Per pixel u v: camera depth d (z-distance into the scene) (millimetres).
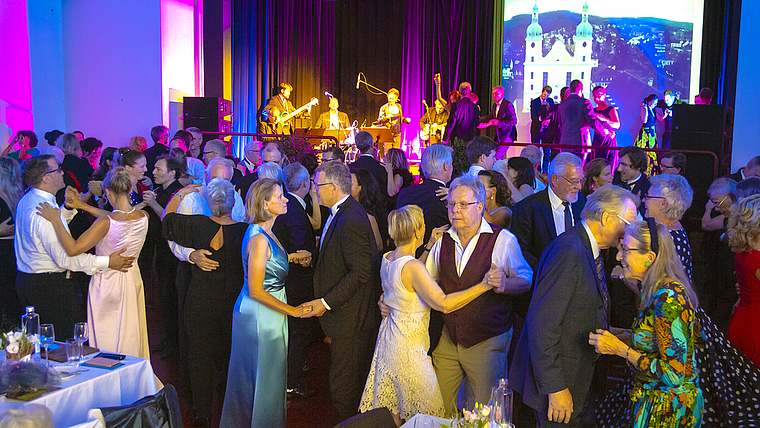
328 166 3045
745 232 2787
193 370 3318
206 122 8906
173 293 4555
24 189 4332
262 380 2883
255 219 2865
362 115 13086
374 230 3869
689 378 2055
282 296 2977
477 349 2680
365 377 3129
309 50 12930
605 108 8773
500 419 1996
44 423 1579
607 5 11523
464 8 12195
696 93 11211
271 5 12680
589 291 2197
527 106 11977
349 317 3037
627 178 4340
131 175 4211
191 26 10031
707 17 10984
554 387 2141
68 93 9516
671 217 3062
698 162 6402
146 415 2330
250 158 5352
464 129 8000
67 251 3205
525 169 3996
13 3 8523
